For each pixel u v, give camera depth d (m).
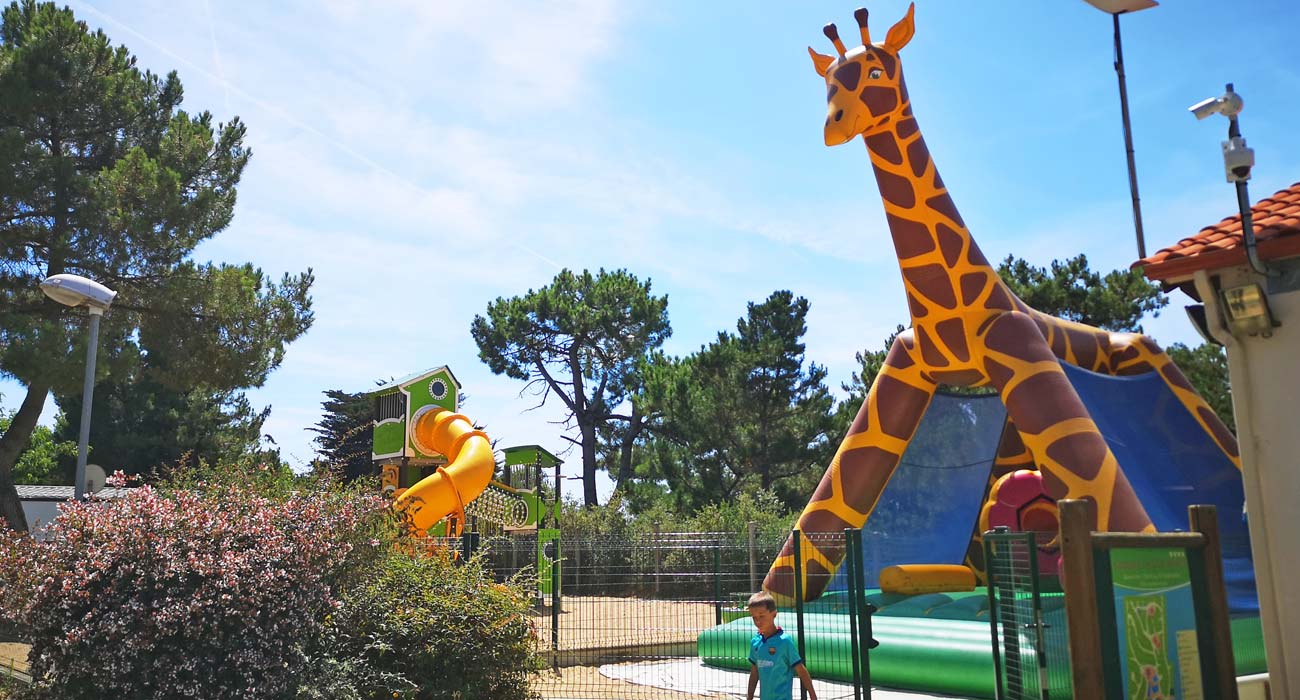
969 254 12.67
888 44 12.48
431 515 19.16
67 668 6.87
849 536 8.45
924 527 14.54
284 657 7.29
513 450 23.52
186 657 6.91
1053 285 26.98
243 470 9.48
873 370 31.75
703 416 34.59
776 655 6.40
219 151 22.47
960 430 15.16
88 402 11.74
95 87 20.00
